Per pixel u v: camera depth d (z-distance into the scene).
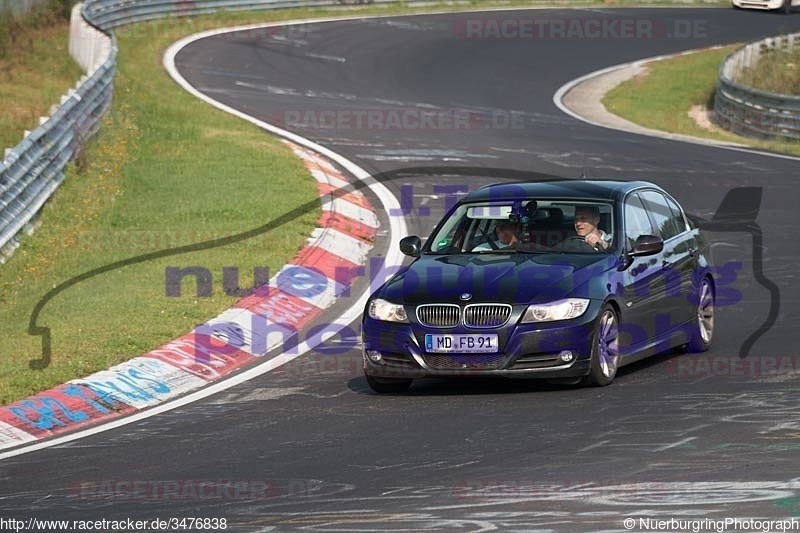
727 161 79.62
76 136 70.00
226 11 142.75
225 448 28.20
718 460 24.31
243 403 33.16
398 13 157.12
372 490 23.58
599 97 115.94
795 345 37.00
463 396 32.22
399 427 29.02
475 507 21.97
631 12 173.38
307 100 100.75
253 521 21.97
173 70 110.31
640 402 30.12
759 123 98.44
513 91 114.19
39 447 29.78
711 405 29.36
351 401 32.50
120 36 123.31
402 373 32.28
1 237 55.19
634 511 21.20
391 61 124.31
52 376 35.62
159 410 33.06
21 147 59.12
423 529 20.83
